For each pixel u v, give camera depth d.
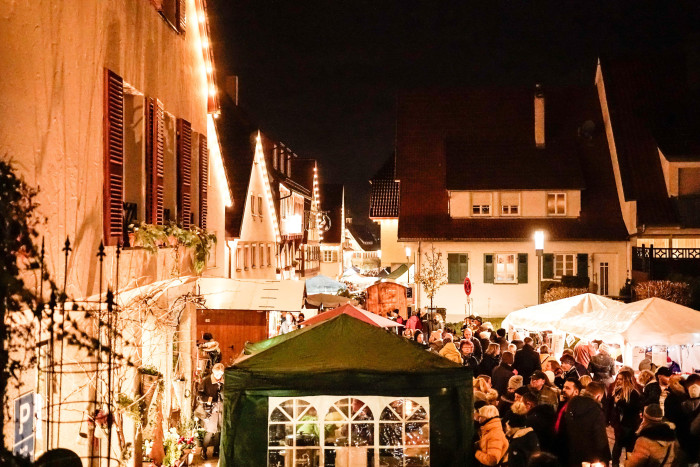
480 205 39.94
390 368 8.32
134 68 9.19
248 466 8.27
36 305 6.11
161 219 10.27
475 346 16.75
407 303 35.38
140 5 9.48
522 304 38.88
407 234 39.50
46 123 6.39
